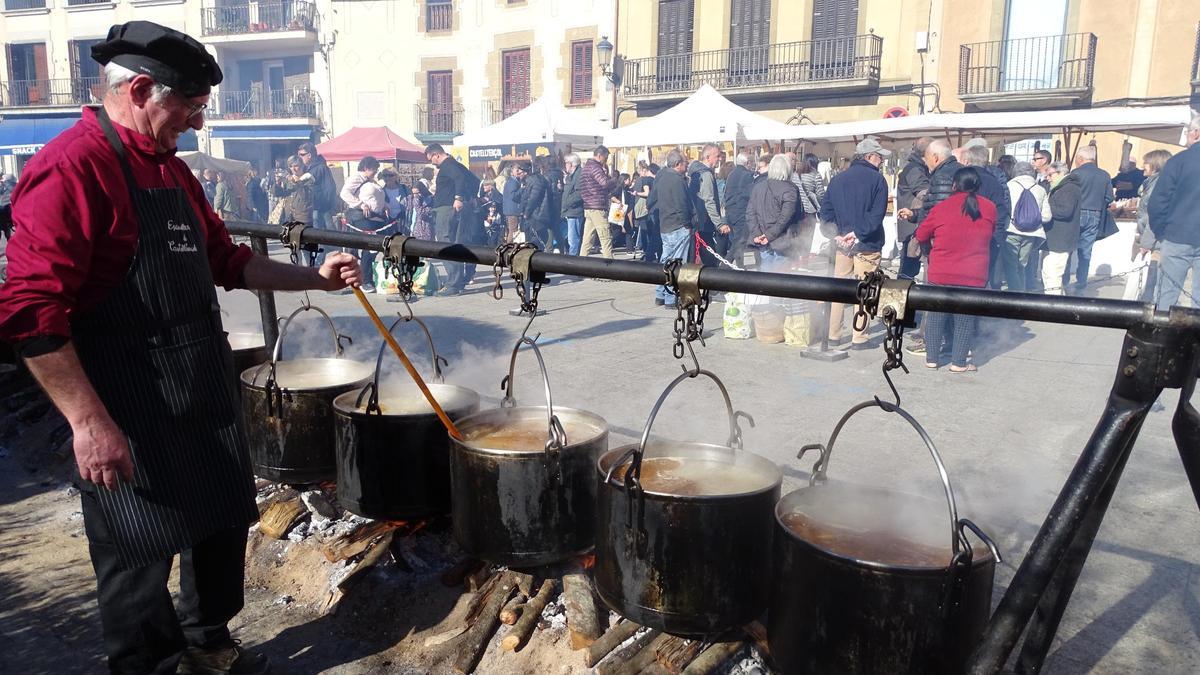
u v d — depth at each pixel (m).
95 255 1.96
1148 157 8.60
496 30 26.19
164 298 2.07
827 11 21.53
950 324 6.46
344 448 2.78
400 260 2.81
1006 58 19.70
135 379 2.03
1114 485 1.77
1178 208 5.53
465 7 26.66
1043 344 7.20
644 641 2.38
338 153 19.94
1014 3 19.45
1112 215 11.73
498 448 2.49
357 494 2.77
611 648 2.38
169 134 2.10
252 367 3.45
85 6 30.95
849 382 5.71
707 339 7.24
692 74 23.27
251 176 19.84
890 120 14.02
